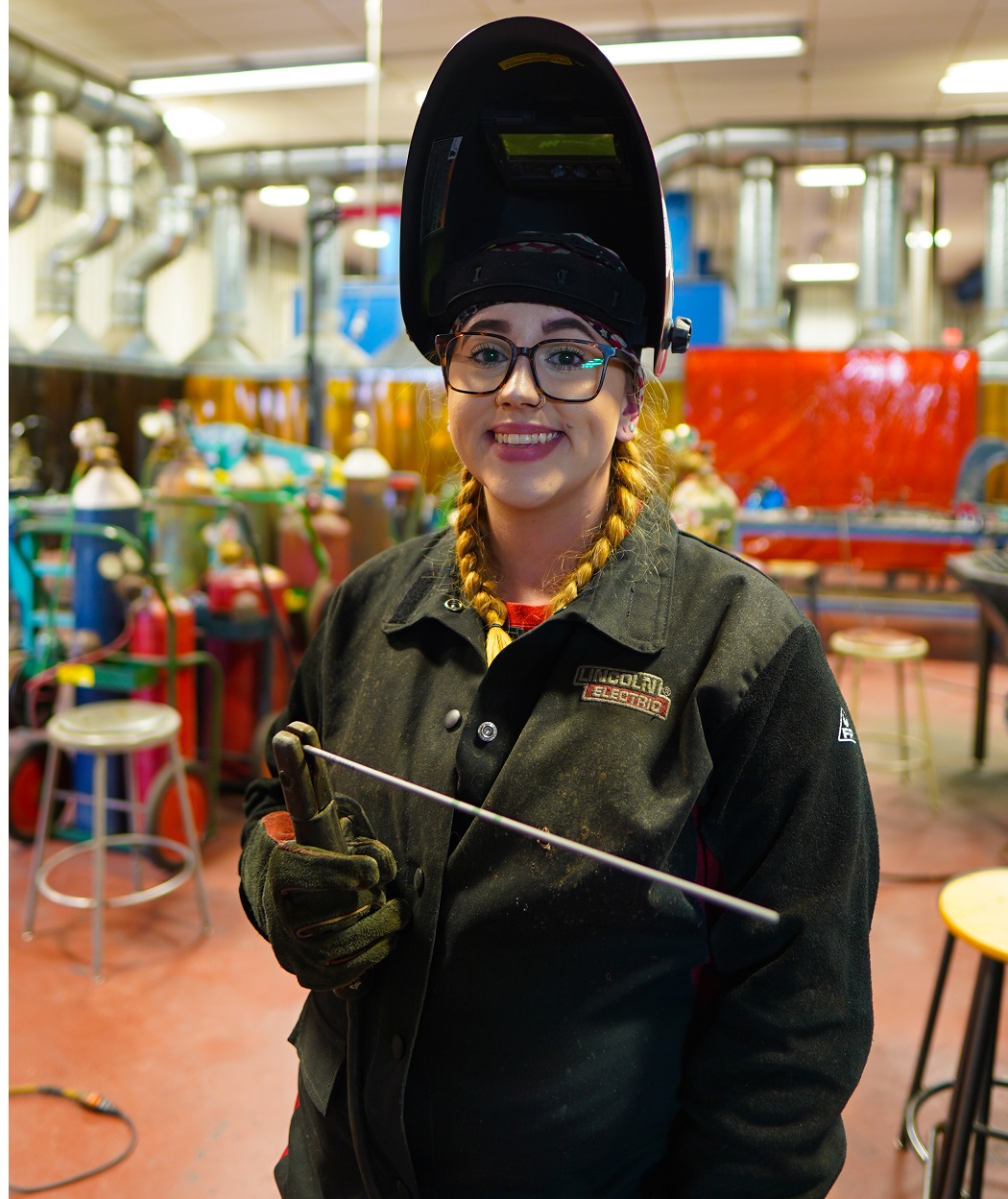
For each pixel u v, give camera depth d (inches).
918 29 235.9
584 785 29.7
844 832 30.3
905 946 107.7
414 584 36.4
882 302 298.4
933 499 290.2
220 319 341.1
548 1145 30.0
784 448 295.1
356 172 321.7
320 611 150.6
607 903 28.9
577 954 29.4
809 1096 29.3
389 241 401.7
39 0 227.1
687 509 150.3
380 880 29.4
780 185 306.8
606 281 31.3
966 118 285.1
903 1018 94.8
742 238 300.5
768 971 29.9
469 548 35.0
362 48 255.4
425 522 209.5
